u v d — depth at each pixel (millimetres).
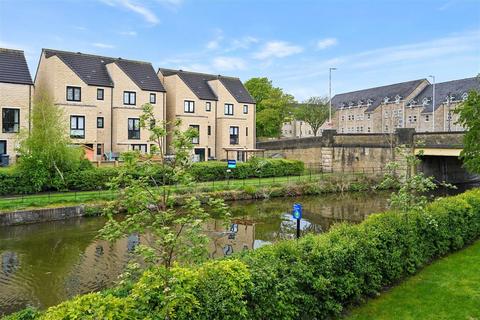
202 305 5922
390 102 74125
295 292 7445
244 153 46969
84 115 36156
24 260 15688
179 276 5977
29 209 21672
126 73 39312
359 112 81062
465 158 18391
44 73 37438
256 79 62438
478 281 10094
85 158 28797
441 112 64625
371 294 9312
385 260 9648
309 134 99000
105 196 25062
